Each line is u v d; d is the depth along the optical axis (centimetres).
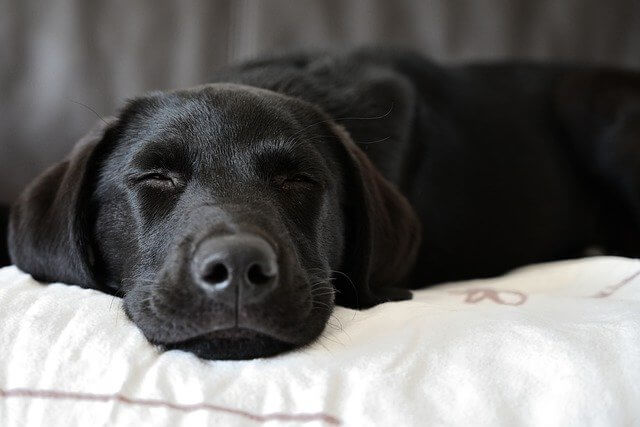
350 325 45
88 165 50
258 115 50
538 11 84
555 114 80
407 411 37
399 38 83
